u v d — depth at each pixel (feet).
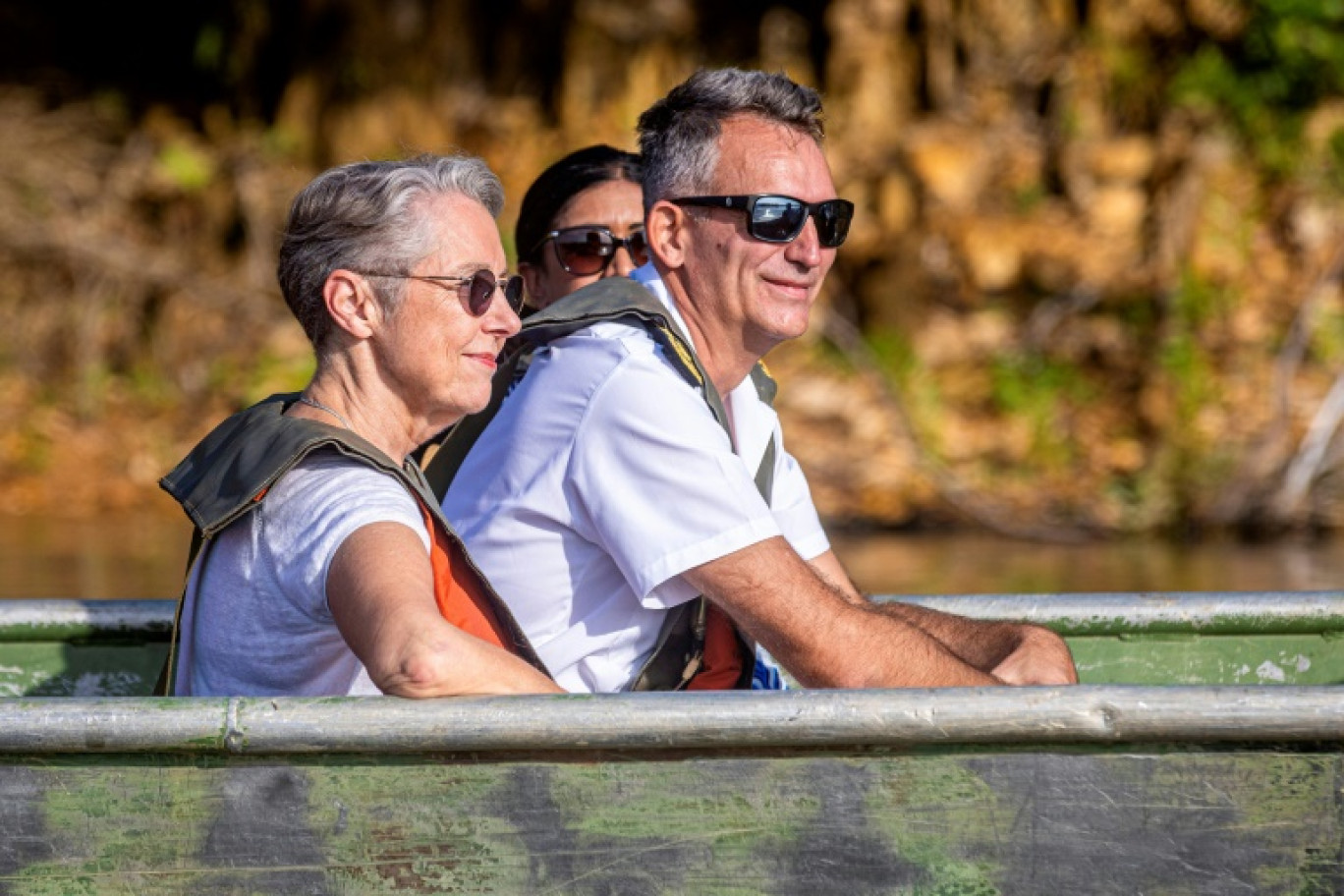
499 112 134.00
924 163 121.90
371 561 26.84
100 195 132.16
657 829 27.09
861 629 31.32
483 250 29.55
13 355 125.08
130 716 26.48
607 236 45.19
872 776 27.09
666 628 33.04
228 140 136.77
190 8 142.41
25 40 142.92
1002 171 124.16
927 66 128.88
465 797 26.96
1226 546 93.91
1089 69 125.49
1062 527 98.73
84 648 39.45
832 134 124.98
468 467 33.88
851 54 126.82
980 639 36.19
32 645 39.34
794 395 113.80
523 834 27.02
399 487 28.37
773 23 132.36
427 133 133.28
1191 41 123.24
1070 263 119.14
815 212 33.73
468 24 134.31
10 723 26.45
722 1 134.51
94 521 100.48
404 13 132.87
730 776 27.04
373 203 29.01
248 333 126.62
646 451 31.55
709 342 34.53
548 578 32.73
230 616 28.63
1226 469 101.76
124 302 127.24
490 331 29.86
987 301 119.44
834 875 27.20
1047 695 26.73
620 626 32.89
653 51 132.16
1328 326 113.29
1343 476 102.22
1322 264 115.96
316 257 29.27
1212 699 26.58
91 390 120.98
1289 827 27.02
